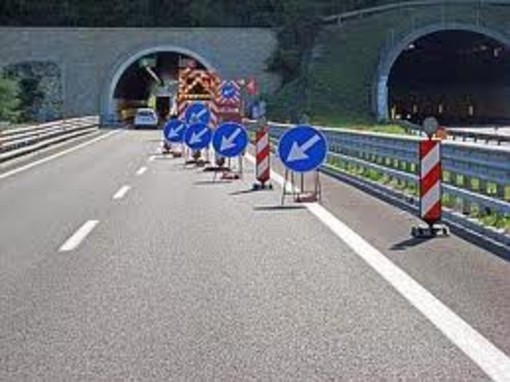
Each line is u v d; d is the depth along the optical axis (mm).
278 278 9023
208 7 95188
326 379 5656
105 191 19234
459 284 8555
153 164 28859
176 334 6816
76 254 10688
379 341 6559
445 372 5785
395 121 62156
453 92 89812
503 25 73688
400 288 8422
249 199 17281
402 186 17312
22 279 9109
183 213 14891
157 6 96562
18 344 6582
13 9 95312
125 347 6457
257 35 79062
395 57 69750
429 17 75750
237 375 5762
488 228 11625
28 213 15133
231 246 11180
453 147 14250
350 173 22016
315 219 13875
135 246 11258
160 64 90375
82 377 5750
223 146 21984
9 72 77938
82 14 95812
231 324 7121
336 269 9477
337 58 74062
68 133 49875
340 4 92312
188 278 9070
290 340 6617
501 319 7152
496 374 5742
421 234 11859
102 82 78625
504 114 78500
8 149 31719
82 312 7582
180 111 39562
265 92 78750
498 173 12164
